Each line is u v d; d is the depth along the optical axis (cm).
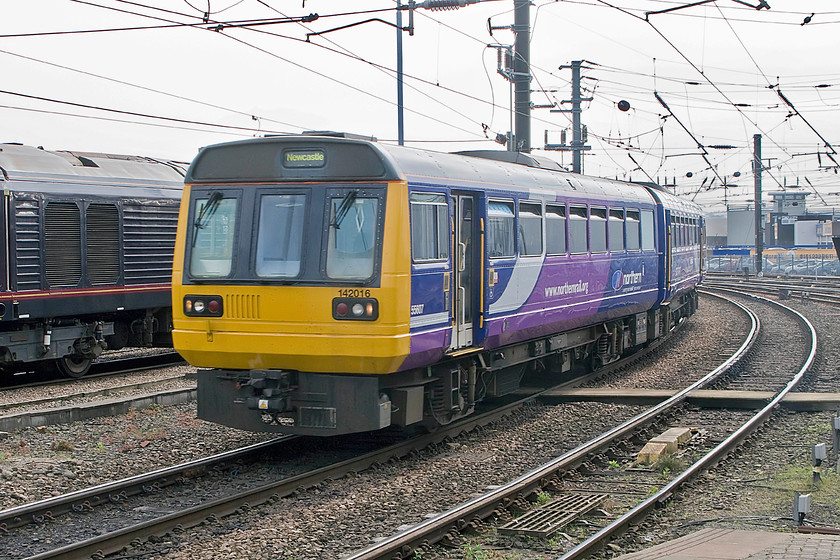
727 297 4031
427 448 1091
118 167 1767
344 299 954
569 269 1431
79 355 1736
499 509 818
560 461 983
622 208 1705
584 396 1445
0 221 1511
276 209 993
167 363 1958
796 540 696
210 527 775
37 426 1191
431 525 744
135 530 730
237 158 1013
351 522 800
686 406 1362
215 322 1006
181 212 1038
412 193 985
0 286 1509
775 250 7381
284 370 1004
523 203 1281
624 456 1064
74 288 1634
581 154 3003
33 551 714
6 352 1576
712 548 664
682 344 2236
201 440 1142
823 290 4109
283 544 735
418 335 994
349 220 966
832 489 888
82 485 925
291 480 893
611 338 1767
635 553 681
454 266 1102
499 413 1293
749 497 877
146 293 1788
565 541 747
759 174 5375
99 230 1691
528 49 2262
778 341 2225
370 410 977
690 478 930
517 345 1348
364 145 967
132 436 1154
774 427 1215
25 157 1594
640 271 1811
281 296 977
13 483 907
